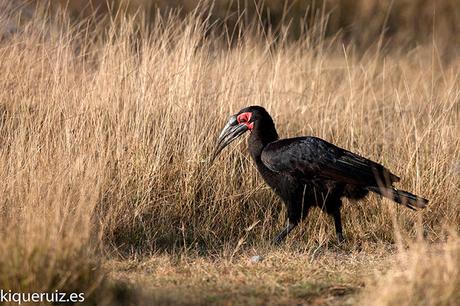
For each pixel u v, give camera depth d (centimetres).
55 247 816
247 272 993
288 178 1134
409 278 816
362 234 1179
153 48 1384
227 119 1311
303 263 1039
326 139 1387
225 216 1199
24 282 799
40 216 880
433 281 811
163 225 1163
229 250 1109
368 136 1430
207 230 1167
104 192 1134
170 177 1215
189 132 1256
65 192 991
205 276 968
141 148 1206
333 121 1423
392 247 1138
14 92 1319
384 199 1195
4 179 1081
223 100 1338
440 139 1302
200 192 1217
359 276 958
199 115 1288
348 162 1110
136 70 1331
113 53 1353
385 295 797
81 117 1223
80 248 832
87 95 1270
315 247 1146
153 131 1248
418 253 879
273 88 1427
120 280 921
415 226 1167
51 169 1072
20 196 1012
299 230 1197
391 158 1345
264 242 1145
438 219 1205
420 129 1391
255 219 1212
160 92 1299
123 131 1220
